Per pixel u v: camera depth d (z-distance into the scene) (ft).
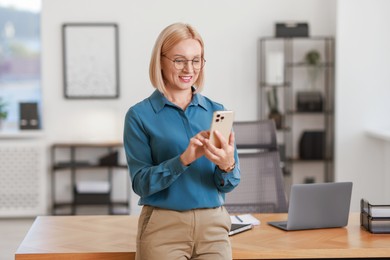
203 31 22.58
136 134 8.84
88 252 9.55
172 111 8.89
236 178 8.74
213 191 8.80
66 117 22.72
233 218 11.43
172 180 8.38
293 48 22.74
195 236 8.67
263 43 22.67
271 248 9.77
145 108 8.89
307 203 10.71
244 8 22.58
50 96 22.71
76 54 22.53
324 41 22.72
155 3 22.47
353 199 22.07
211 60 22.65
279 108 22.94
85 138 22.35
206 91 22.72
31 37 23.77
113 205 22.52
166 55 8.67
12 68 23.85
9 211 22.38
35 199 22.44
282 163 22.08
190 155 8.23
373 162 21.95
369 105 21.85
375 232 10.64
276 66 21.81
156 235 8.66
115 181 23.12
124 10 22.47
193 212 8.65
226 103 22.74
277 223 11.25
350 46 21.74
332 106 22.65
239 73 22.68
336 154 22.00
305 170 23.18
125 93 22.71
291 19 22.67
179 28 8.63
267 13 22.59
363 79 21.81
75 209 22.67
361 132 21.94
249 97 22.74
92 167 22.00
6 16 23.71
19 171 22.33
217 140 8.29
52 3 22.40
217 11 22.54
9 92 23.71
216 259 8.69
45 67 22.59
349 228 11.03
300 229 10.85
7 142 22.24
